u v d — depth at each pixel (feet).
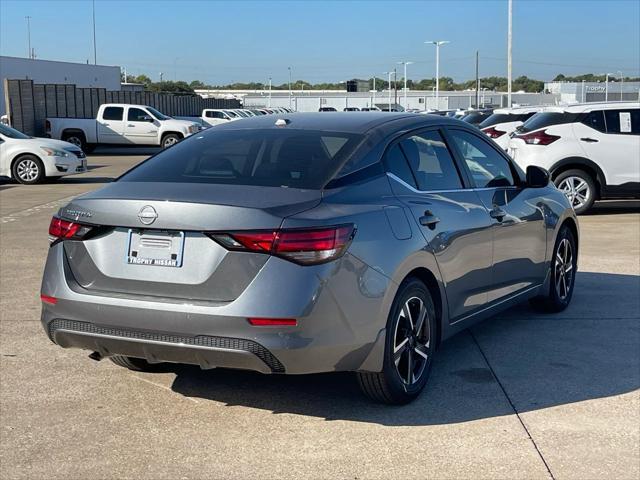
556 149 40.86
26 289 25.17
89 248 14.02
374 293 13.73
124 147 111.86
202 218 13.00
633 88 233.96
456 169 17.60
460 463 12.88
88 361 18.06
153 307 13.15
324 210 13.41
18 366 17.67
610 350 18.67
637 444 13.55
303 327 12.77
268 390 16.25
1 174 63.52
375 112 17.90
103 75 180.75
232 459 13.14
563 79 467.11
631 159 40.83
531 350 18.72
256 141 15.92
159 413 15.10
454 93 331.57
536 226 19.97
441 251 15.76
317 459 13.09
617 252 30.63
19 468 12.80
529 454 13.17
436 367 17.60
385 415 14.90
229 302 12.84
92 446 13.64
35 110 104.88
